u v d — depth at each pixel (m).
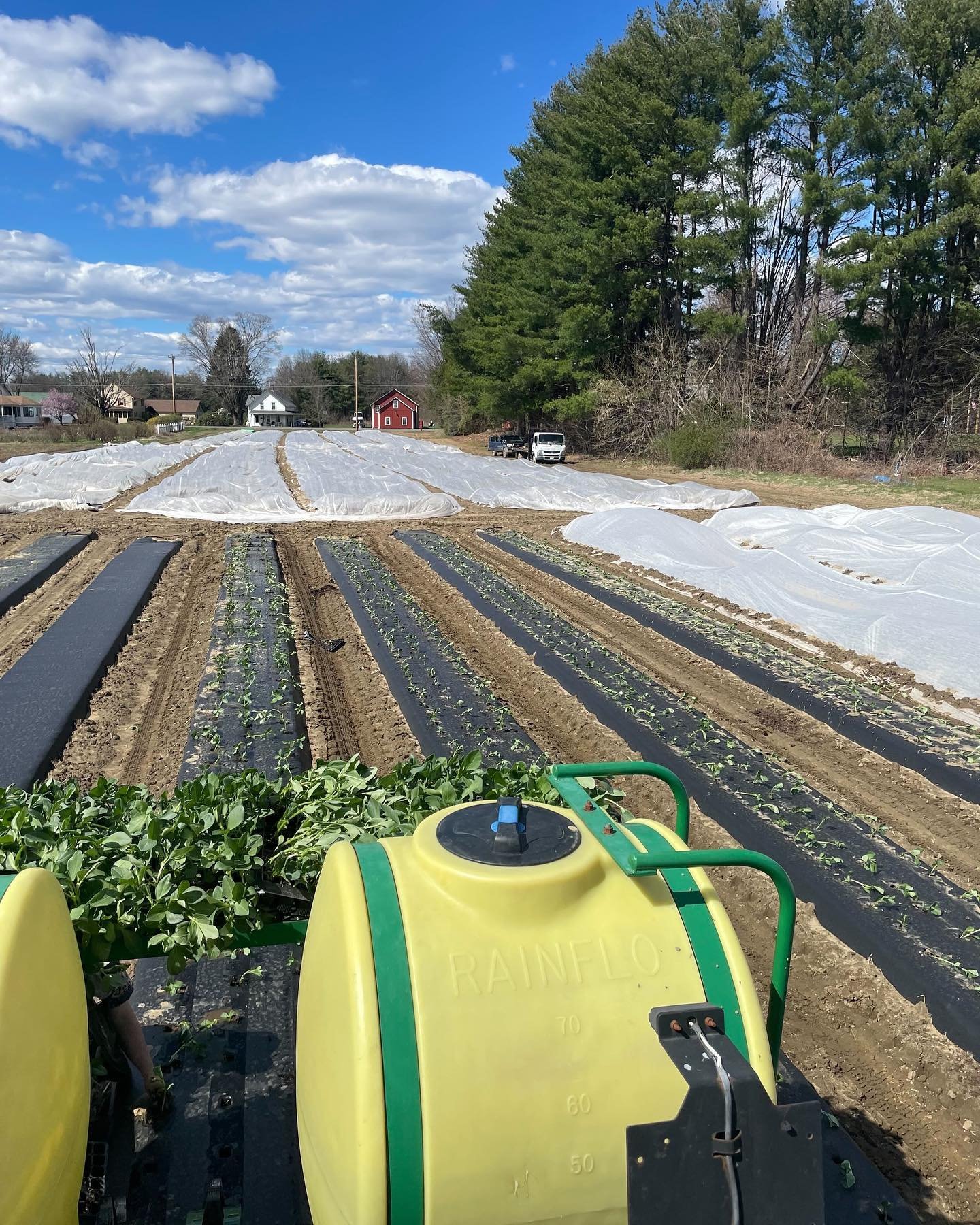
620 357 47.50
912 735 9.36
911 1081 4.85
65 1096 2.52
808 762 8.87
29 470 35.25
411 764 4.45
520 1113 2.18
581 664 11.60
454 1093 2.16
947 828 7.58
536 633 13.02
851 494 30.77
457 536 22.14
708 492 28.95
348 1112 2.17
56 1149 2.40
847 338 37.81
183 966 3.45
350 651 12.23
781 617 13.84
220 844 3.70
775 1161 2.20
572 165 44.78
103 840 3.73
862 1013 5.32
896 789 8.30
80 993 2.85
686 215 41.50
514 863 2.48
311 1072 2.50
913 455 38.75
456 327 64.69
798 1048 5.08
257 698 9.68
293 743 8.59
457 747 8.10
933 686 10.88
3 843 3.61
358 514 25.39
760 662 11.75
